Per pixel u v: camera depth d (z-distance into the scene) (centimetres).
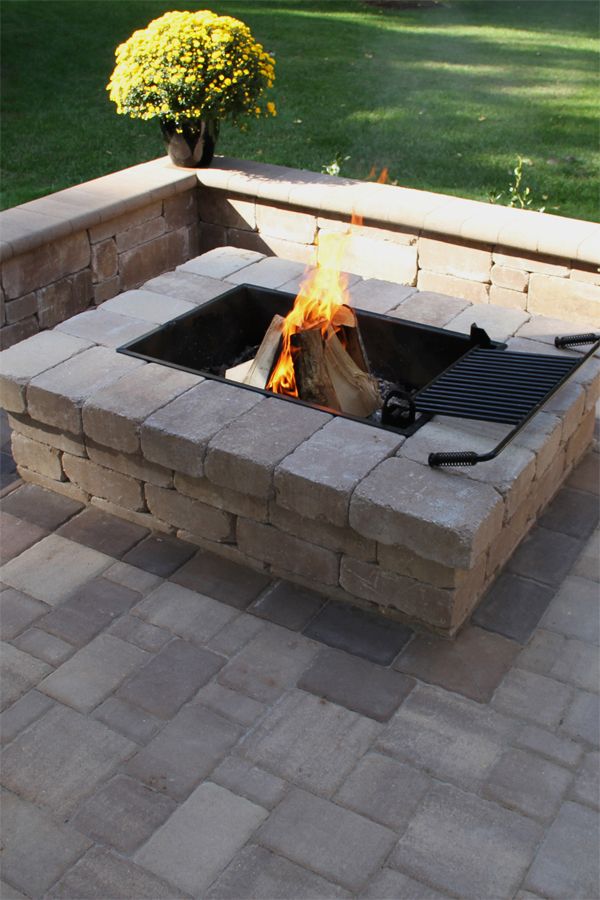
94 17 1288
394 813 286
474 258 550
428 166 854
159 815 285
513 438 364
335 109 1017
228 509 378
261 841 277
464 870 269
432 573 338
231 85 592
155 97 589
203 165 633
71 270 561
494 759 304
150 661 341
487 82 1154
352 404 421
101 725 316
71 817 285
